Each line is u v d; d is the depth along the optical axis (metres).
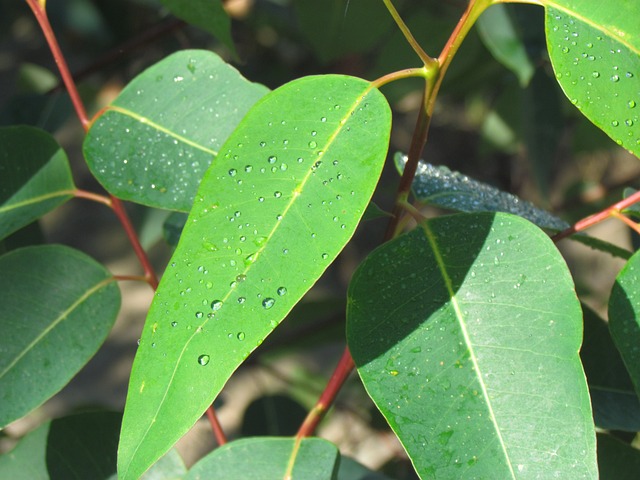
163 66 0.51
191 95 0.51
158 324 0.40
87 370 1.39
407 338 0.42
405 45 0.72
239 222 0.41
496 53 0.67
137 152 0.50
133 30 0.88
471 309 0.43
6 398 0.49
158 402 0.39
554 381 0.42
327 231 0.40
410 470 0.71
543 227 0.51
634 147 0.42
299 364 1.28
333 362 1.30
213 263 0.40
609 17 0.44
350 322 0.43
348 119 0.42
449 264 0.43
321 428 0.83
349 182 0.41
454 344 0.42
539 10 0.67
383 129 0.42
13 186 0.52
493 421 0.41
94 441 0.52
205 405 0.39
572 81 0.43
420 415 0.41
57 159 0.53
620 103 0.43
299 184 0.41
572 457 0.41
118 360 1.41
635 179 0.85
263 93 0.50
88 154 0.51
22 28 1.33
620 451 0.49
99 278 0.52
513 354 0.42
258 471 0.47
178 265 0.40
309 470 0.47
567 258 1.38
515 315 0.42
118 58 0.72
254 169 0.41
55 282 0.51
